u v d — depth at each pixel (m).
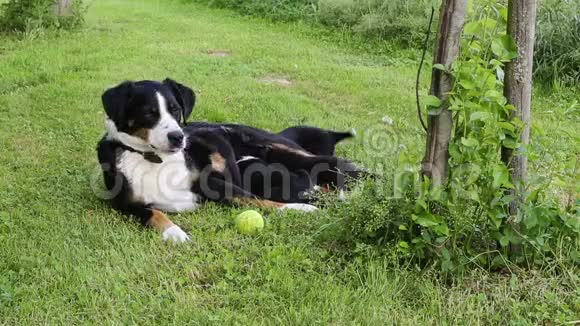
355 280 3.62
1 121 6.68
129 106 4.60
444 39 3.46
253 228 4.22
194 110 7.09
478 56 3.43
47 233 4.22
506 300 3.40
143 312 3.33
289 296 3.47
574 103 5.17
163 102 4.62
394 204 3.78
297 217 4.45
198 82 8.53
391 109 7.56
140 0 18.59
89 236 4.18
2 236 4.10
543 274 3.62
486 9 3.46
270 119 6.98
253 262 3.80
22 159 5.64
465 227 3.62
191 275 3.68
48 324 3.23
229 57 10.20
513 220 3.64
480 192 3.65
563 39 9.28
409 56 10.77
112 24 13.55
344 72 9.38
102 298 3.44
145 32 12.51
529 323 3.22
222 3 16.73
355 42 11.82
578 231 3.63
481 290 3.55
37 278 3.66
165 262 3.81
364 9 12.66
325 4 13.34
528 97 3.56
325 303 3.38
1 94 7.71
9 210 4.61
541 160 3.81
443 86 3.52
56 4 12.48
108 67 9.17
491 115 3.39
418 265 3.73
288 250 3.95
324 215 4.28
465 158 3.55
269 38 12.20
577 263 3.68
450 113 3.56
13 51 10.23
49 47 10.55
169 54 10.21
